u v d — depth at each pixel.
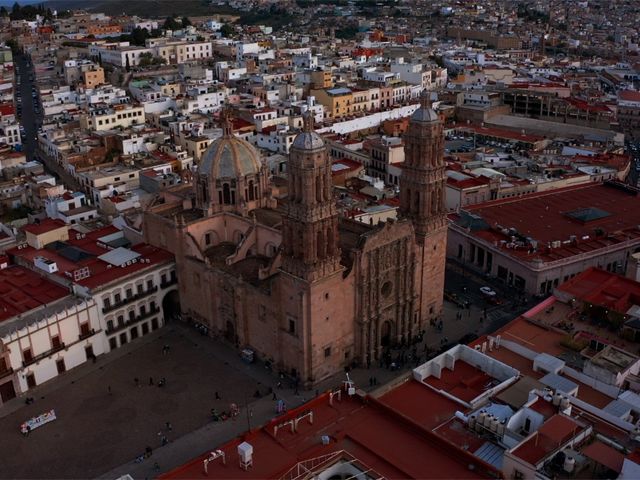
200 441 102.81
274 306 114.62
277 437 77.75
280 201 148.12
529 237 160.12
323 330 112.25
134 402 112.75
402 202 126.12
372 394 88.62
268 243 130.25
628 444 76.94
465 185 188.38
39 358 116.31
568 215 173.12
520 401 83.88
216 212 137.50
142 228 143.12
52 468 98.19
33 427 106.75
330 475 73.19
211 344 130.00
